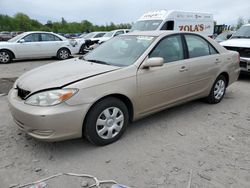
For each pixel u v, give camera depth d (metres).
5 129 4.16
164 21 12.24
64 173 3.05
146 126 4.30
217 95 5.44
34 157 3.37
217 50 5.27
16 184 2.85
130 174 3.03
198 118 4.67
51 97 3.15
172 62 4.30
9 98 3.61
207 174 3.03
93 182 2.89
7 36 37.22
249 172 3.07
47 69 3.95
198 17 13.66
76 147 3.62
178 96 4.48
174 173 3.04
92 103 3.31
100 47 4.80
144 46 4.15
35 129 3.20
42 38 13.58
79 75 3.47
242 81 7.77
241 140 3.87
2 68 10.91
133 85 3.72
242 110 5.13
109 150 3.54
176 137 3.93
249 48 7.39
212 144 3.73
